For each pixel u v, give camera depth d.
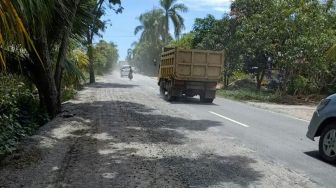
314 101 26.45
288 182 6.57
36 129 11.18
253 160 8.00
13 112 10.93
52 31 12.69
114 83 39.12
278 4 26.88
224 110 17.53
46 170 6.66
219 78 20.52
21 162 7.05
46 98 13.30
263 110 18.89
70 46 16.20
